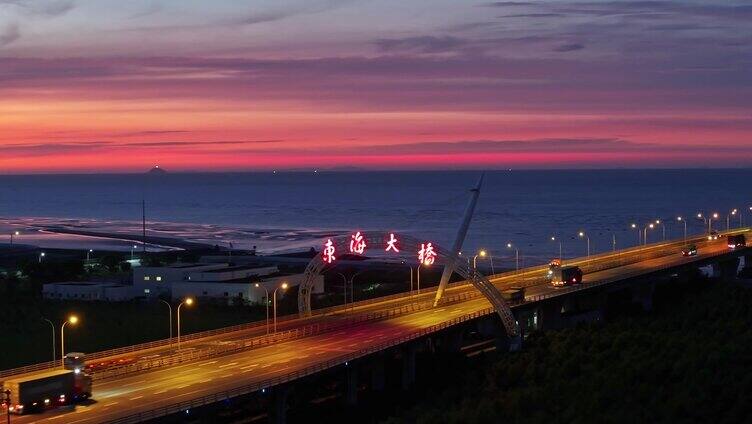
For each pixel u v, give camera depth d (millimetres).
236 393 100625
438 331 141750
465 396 129250
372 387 134375
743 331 161875
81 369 109625
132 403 99062
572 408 119062
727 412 115375
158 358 124812
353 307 177500
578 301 199875
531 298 175375
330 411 123125
